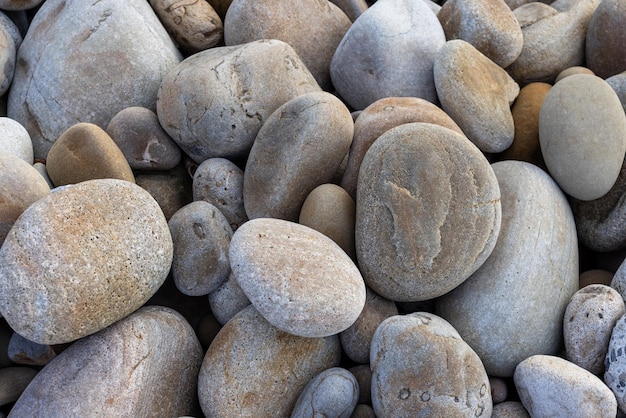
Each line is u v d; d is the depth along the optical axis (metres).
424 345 1.50
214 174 1.89
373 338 1.59
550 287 1.72
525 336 1.68
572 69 2.24
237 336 1.58
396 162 1.67
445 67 2.00
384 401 1.49
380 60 2.10
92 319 1.46
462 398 1.46
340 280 1.49
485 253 1.65
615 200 1.90
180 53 2.30
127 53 2.09
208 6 2.24
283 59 2.01
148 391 1.54
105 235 1.47
